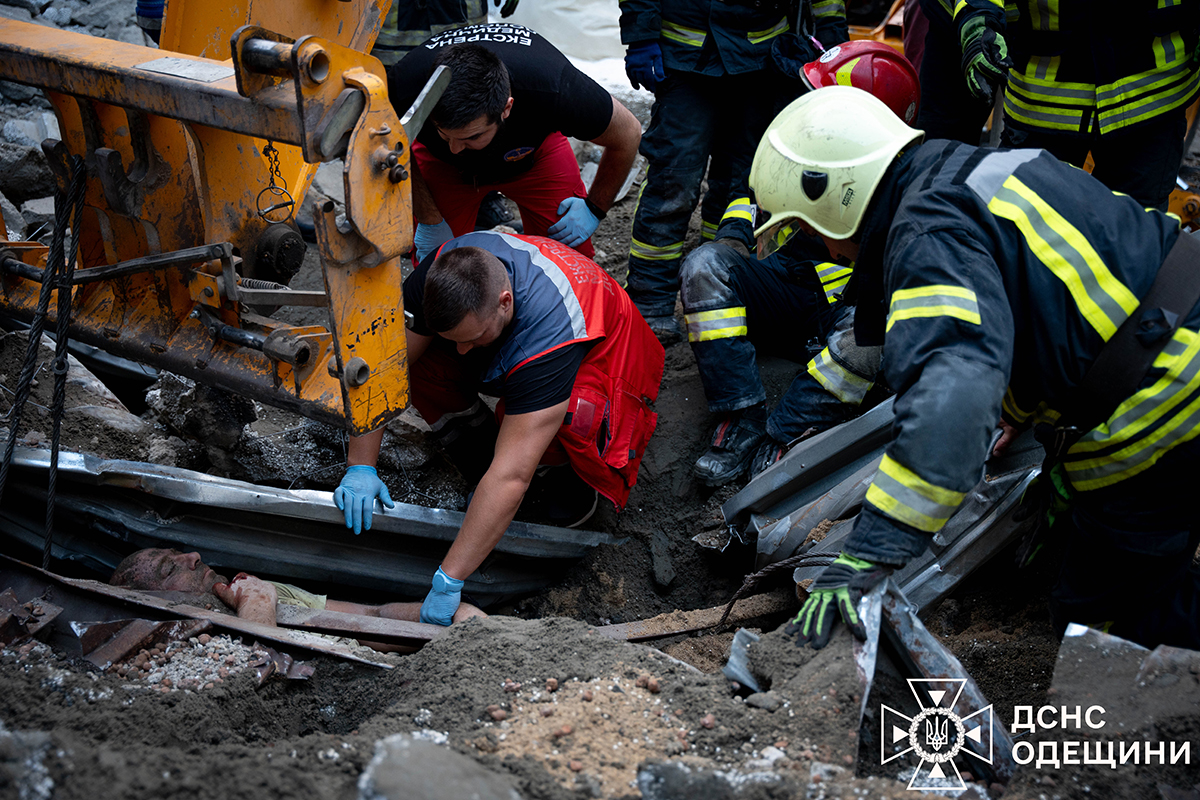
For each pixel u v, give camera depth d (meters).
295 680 2.10
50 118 4.94
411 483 3.28
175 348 2.49
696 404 3.70
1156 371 1.76
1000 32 3.19
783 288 3.41
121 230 2.47
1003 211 1.76
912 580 2.64
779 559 2.92
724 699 1.84
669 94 3.63
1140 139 3.22
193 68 2.12
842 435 2.93
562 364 2.67
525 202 3.63
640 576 3.40
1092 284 1.75
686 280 3.30
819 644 1.83
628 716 1.82
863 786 1.57
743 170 3.91
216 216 2.38
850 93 2.08
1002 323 1.63
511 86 2.99
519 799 1.47
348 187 1.99
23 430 2.99
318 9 2.64
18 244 2.69
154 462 3.13
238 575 2.51
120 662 2.01
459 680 1.96
